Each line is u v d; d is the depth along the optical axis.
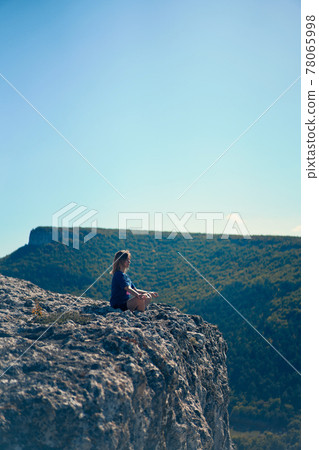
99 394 4.20
